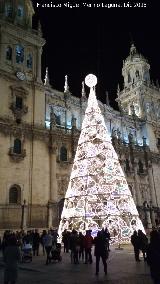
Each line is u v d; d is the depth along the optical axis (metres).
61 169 50.00
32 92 51.53
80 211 30.39
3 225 40.81
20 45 53.09
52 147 49.59
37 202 45.12
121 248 28.69
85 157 32.91
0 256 25.14
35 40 55.22
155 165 66.75
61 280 13.64
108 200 30.06
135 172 61.31
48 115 53.75
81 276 14.55
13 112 47.69
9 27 51.66
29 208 44.03
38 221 44.09
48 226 44.34
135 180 60.62
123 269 16.52
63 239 26.48
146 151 64.75
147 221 56.97
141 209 58.38
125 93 76.12
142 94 72.12
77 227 30.92
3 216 41.25
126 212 30.48
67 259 21.80
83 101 59.72
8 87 48.50
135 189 60.09
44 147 49.34
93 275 14.75
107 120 63.53
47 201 46.22
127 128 67.06
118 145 59.97
